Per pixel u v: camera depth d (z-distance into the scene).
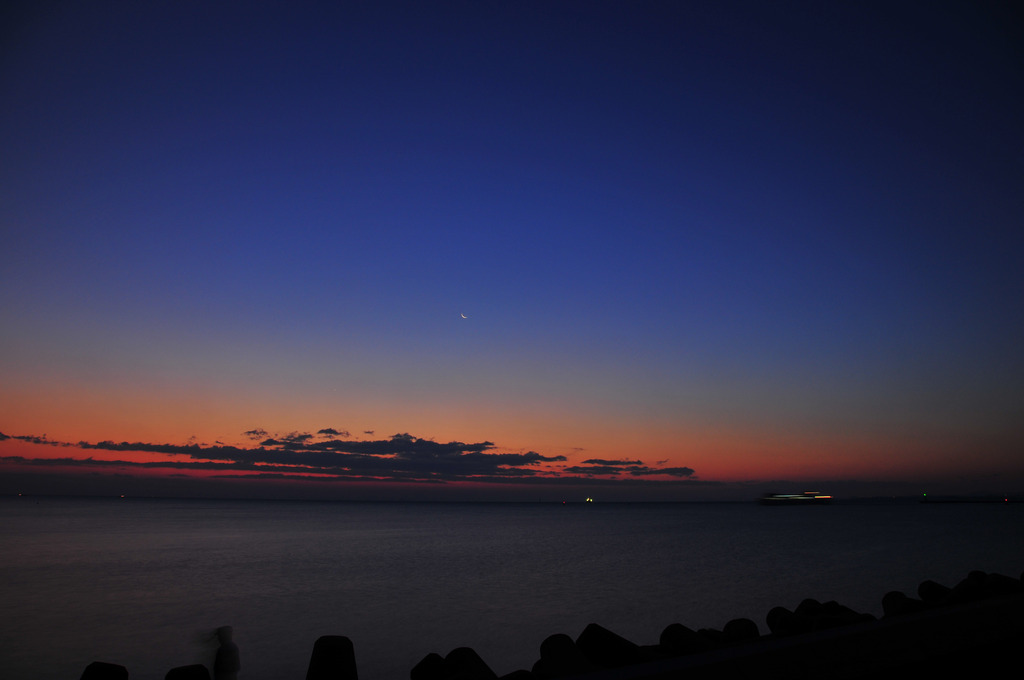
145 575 29.30
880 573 26.39
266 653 14.16
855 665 2.11
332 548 46.59
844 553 36.69
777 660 2.04
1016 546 39.69
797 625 4.57
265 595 22.89
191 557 38.72
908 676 2.18
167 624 17.58
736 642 4.35
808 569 28.44
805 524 84.69
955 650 2.32
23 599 22.20
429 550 44.66
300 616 18.62
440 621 17.55
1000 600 2.82
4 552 41.75
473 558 37.69
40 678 12.23
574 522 106.19
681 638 3.88
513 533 69.75
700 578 25.95
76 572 30.53
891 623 2.44
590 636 3.63
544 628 16.39
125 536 59.69
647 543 50.41
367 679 11.83
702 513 168.88
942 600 4.74
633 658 3.42
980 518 102.50
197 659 13.63
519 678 3.45
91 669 2.89
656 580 25.61
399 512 189.00
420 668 3.66
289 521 106.06
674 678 1.82
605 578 26.62
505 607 19.64
